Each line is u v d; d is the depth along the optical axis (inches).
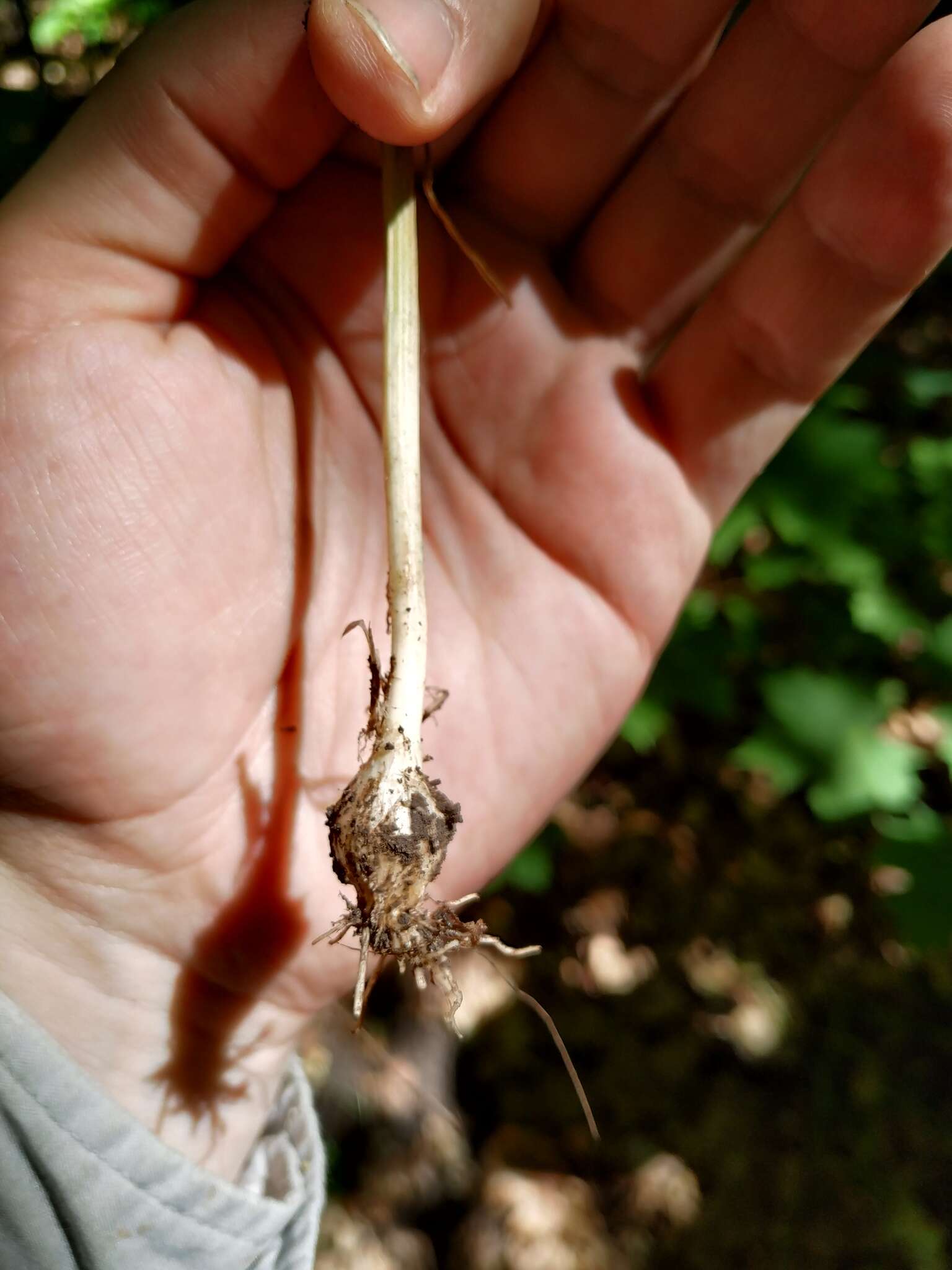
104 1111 4.0
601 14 4.8
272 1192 4.7
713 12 4.8
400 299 4.6
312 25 4.0
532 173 5.2
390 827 4.5
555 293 5.3
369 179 5.0
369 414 5.1
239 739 4.6
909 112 4.5
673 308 5.4
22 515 4.1
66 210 4.2
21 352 4.2
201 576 4.5
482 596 5.4
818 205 4.7
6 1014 3.9
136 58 4.1
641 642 5.6
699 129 5.0
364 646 5.1
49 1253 4.0
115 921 4.5
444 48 4.1
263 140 4.2
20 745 4.2
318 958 4.9
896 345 12.1
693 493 5.5
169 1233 4.2
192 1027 4.7
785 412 5.3
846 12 4.6
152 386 4.3
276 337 4.9
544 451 5.3
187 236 4.4
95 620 4.2
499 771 5.3
